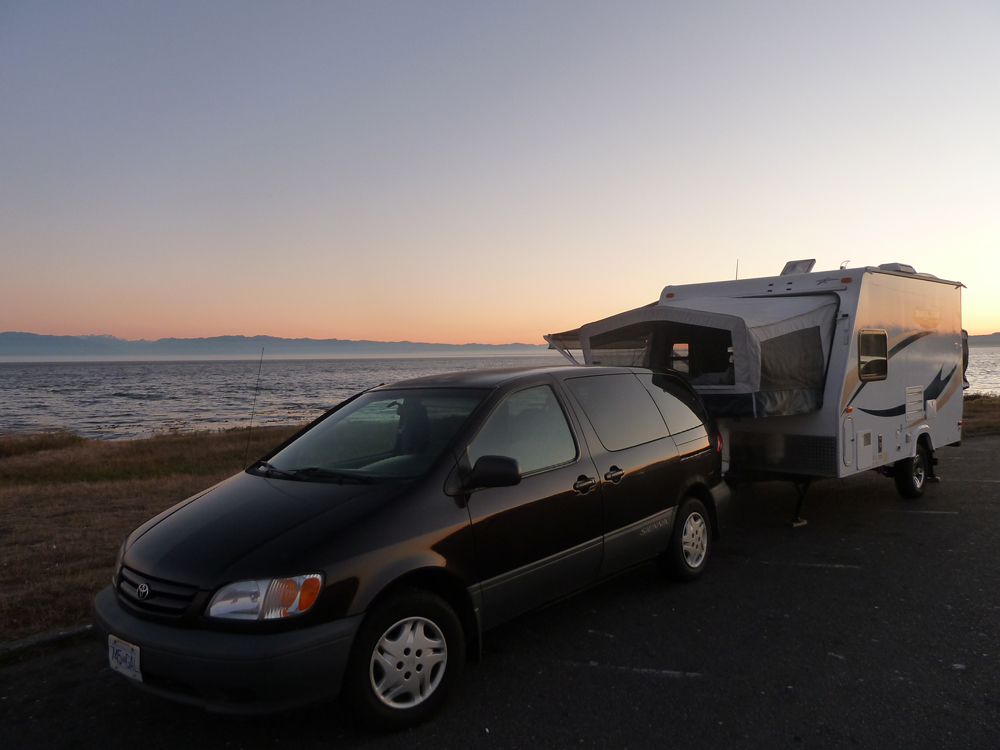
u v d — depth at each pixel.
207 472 13.27
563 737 3.07
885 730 3.06
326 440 4.29
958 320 9.42
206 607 2.87
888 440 7.54
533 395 4.27
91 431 34.34
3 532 7.13
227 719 3.32
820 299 6.90
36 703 3.50
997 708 3.23
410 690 3.17
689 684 3.58
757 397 5.77
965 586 5.05
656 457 4.87
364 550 3.08
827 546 6.32
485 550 3.55
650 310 6.44
